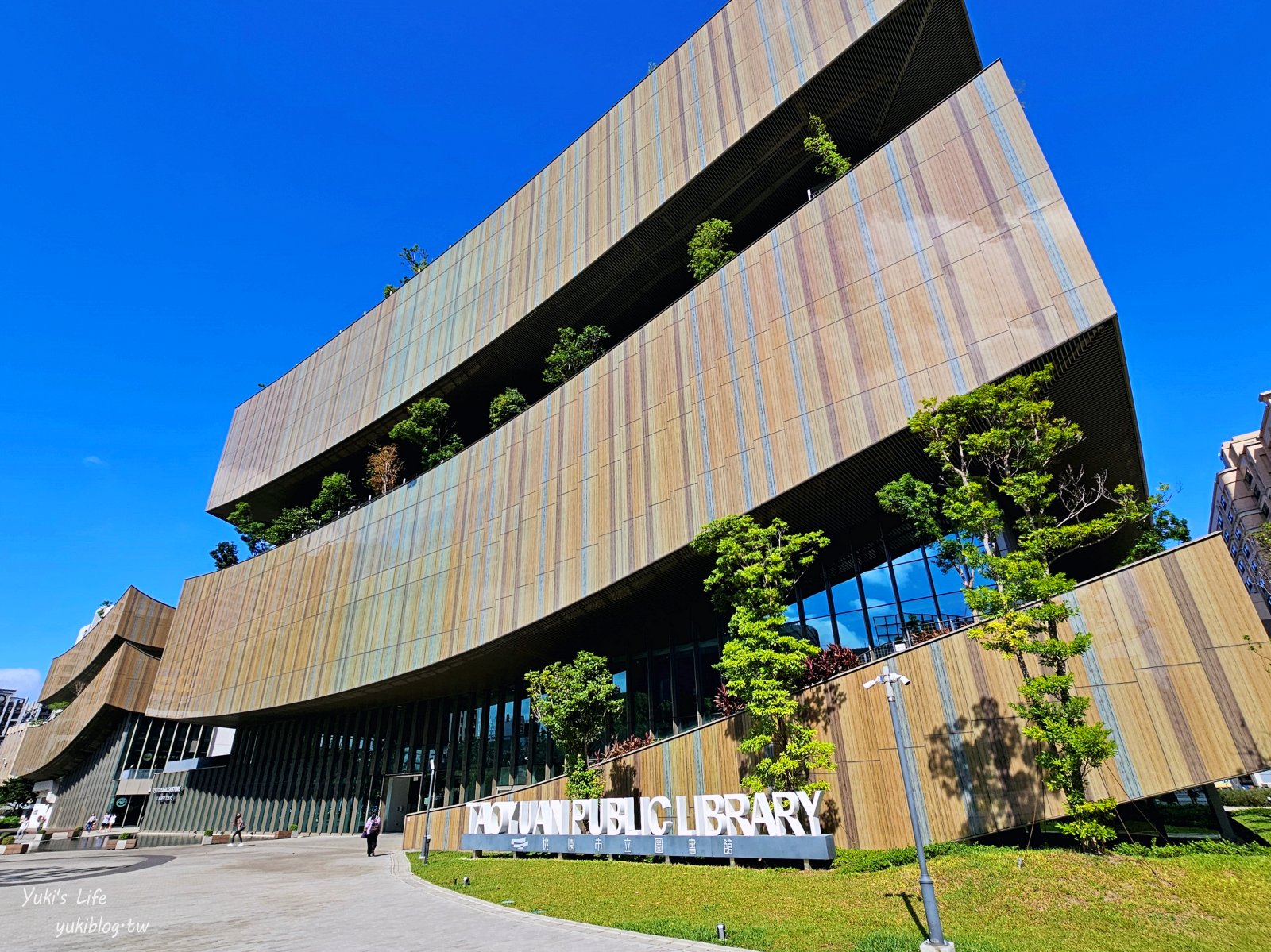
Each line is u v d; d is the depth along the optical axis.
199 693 50.69
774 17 34.47
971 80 24.78
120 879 21.41
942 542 18.92
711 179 35.03
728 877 16.56
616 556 29.06
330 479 51.62
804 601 26.56
